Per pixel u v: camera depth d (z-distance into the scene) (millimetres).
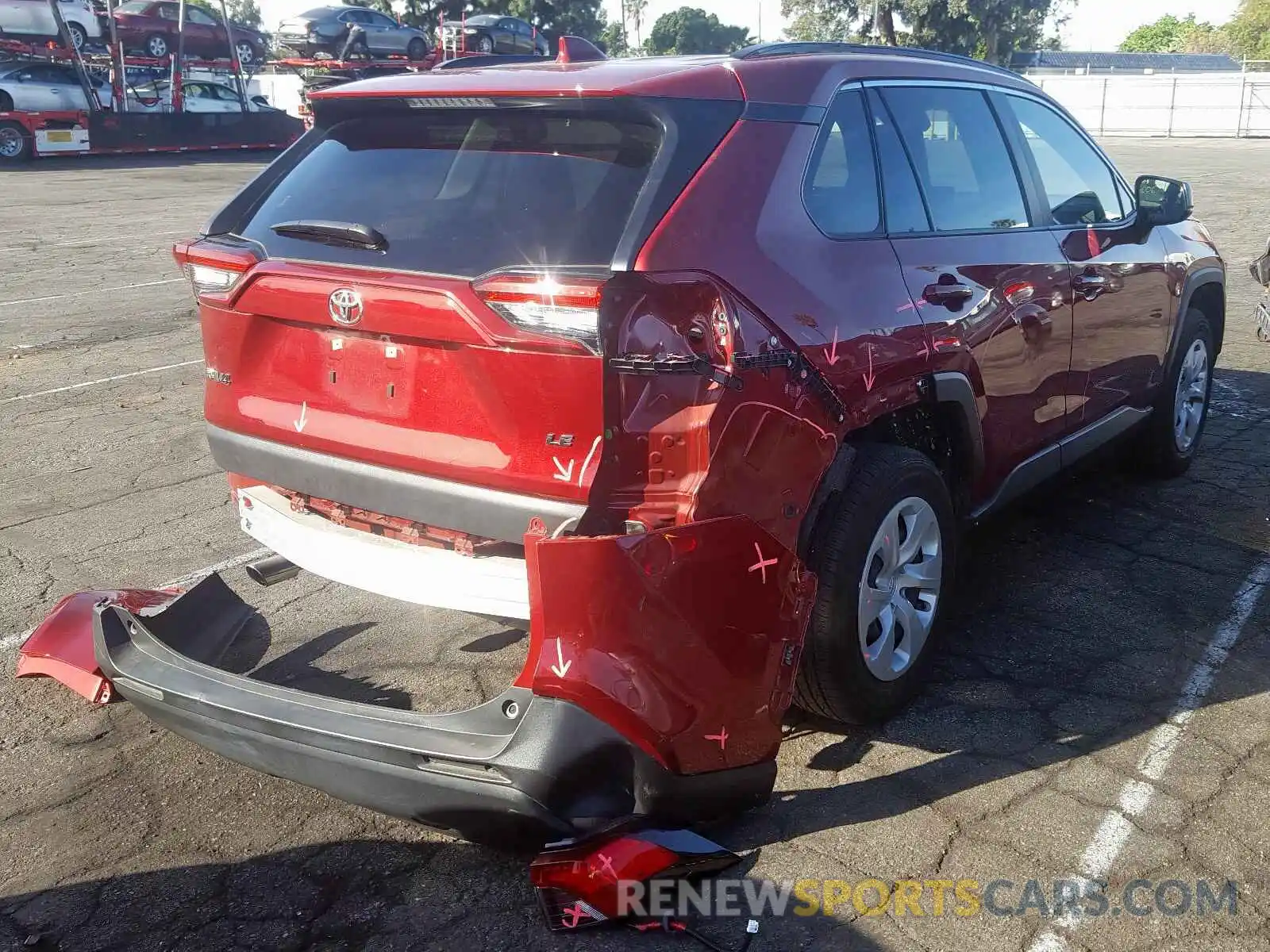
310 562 3299
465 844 2957
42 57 28219
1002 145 4070
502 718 2553
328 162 3283
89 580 4719
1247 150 31703
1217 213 16375
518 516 2719
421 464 2865
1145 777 3135
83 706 3701
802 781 3152
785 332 2809
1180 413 5504
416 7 51281
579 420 2592
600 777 2553
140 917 2707
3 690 3811
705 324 2615
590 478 2594
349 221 3049
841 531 3078
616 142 2846
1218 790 3068
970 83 4004
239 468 3354
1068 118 4629
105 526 5367
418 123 3178
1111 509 5223
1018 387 3908
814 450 2898
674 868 2580
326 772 2732
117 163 28547
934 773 3174
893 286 3262
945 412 3604
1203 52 96812
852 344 3021
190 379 8289
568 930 2602
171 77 31156
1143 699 3562
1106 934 2541
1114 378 4676
